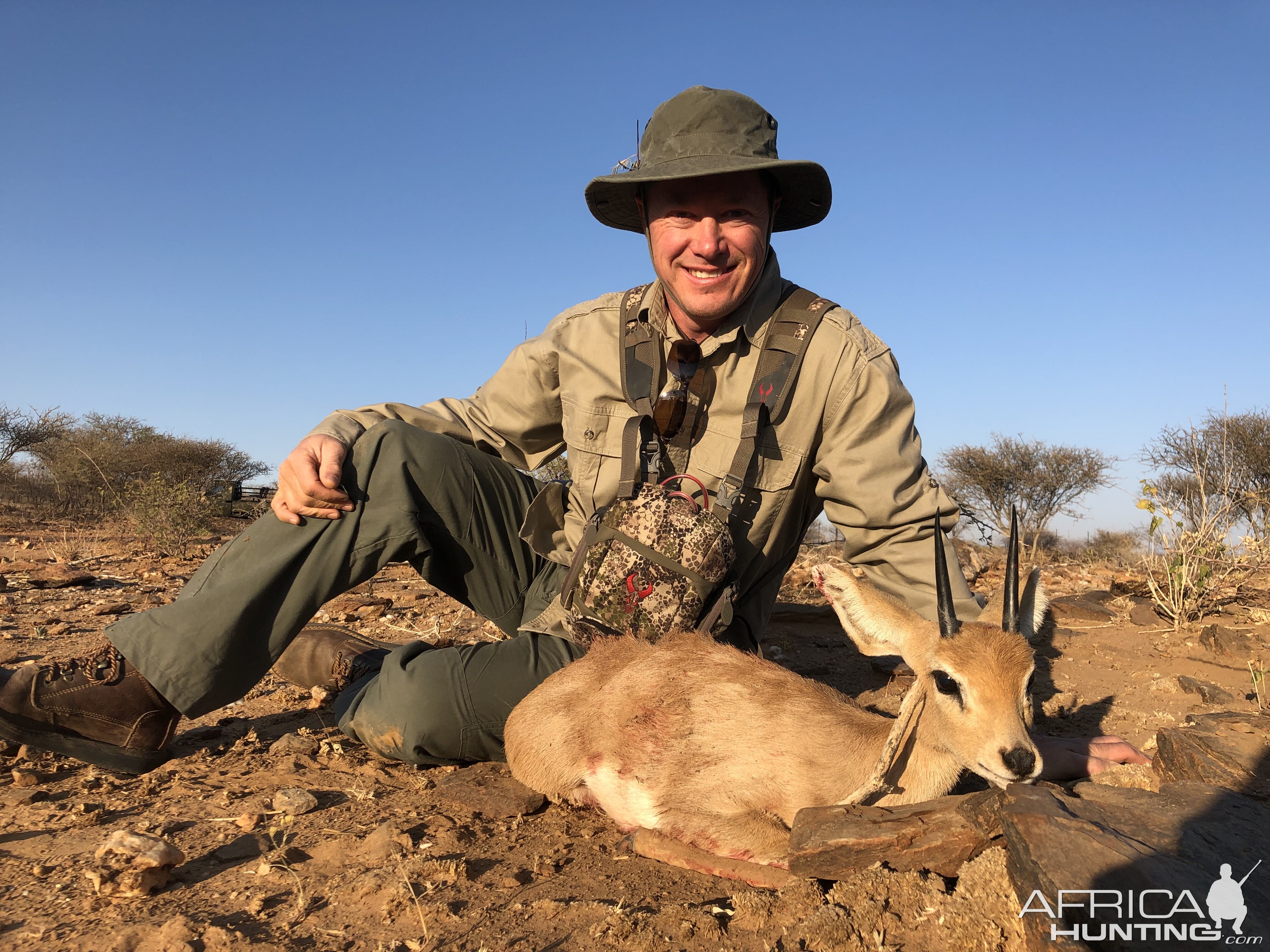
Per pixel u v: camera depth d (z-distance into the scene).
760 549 1.17
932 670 0.91
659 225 1.09
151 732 1.11
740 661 1.06
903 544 1.09
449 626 2.02
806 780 0.94
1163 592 2.05
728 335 1.12
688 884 0.89
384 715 1.16
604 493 1.18
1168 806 0.81
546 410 1.29
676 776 0.98
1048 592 2.44
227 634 1.09
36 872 0.87
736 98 1.10
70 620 2.01
